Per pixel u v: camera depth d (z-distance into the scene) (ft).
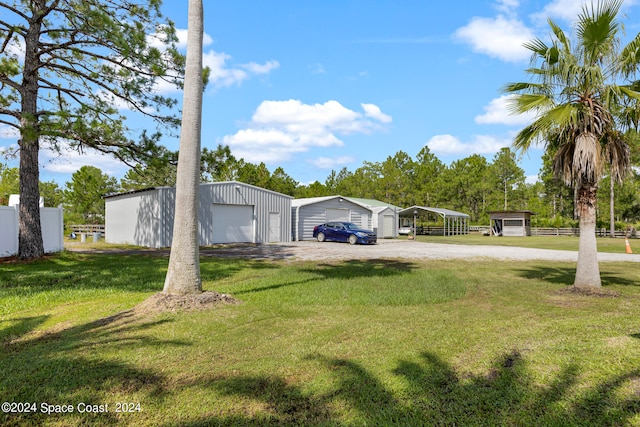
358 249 62.13
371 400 10.27
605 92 25.59
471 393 10.60
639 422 9.07
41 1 39.81
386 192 176.55
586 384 10.97
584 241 26.94
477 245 76.95
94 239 78.59
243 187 72.74
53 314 19.67
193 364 12.55
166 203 62.80
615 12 24.72
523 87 28.91
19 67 38.11
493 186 176.35
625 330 16.19
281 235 79.46
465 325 17.37
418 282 29.01
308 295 23.82
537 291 26.25
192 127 21.45
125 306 20.75
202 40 22.03
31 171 40.68
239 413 9.58
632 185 127.34
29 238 40.60
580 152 25.50
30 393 10.55
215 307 20.07
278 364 12.60
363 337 15.52
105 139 42.57
